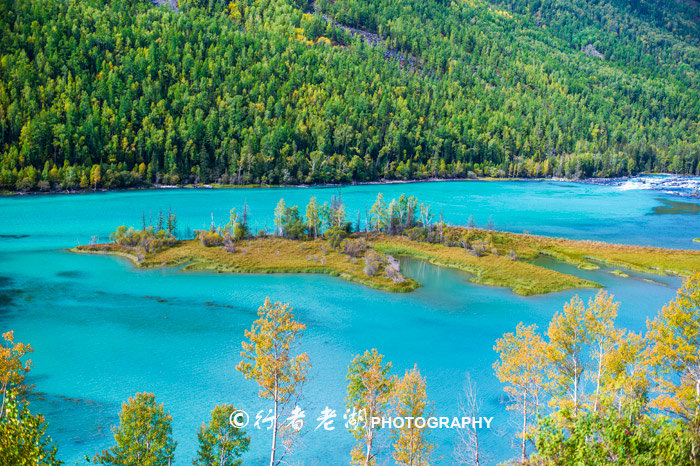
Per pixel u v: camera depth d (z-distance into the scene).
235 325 79.25
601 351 47.12
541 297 95.44
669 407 37.12
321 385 61.12
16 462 24.31
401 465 43.34
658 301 93.19
